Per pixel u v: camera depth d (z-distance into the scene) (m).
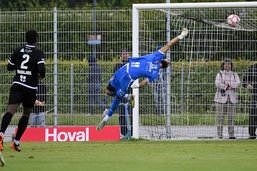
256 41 64.44
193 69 64.69
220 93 63.88
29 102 51.25
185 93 64.62
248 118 63.69
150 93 64.44
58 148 55.44
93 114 65.38
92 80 65.31
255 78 63.56
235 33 64.75
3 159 44.38
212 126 64.31
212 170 41.03
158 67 54.06
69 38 65.50
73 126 64.06
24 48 50.91
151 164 43.97
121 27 65.31
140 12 64.62
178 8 63.47
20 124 51.84
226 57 64.62
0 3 132.00
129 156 49.09
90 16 65.38
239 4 62.53
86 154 50.53
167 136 64.62
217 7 62.88
